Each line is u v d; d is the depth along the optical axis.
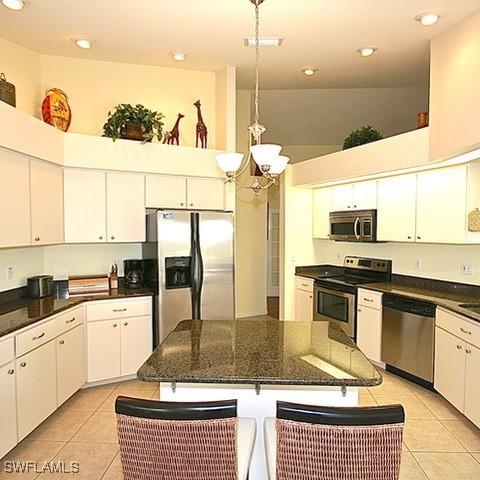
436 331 3.46
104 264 4.30
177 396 2.08
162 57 3.93
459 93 2.95
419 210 3.92
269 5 2.84
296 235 5.57
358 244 5.20
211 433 1.43
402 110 5.50
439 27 3.10
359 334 4.41
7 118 2.80
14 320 2.76
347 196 4.93
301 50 3.65
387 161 3.86
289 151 6.60
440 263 4.10
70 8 2.91
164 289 3.81
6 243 2.84
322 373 1.87
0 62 3.41
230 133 4.30
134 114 3.90
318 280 5.04
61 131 3.61
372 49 3.58
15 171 2.95
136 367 3.88
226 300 4.09
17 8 2.83
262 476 2.07
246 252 6.31
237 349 2.21
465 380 2.99
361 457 1.41
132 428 1.45
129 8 2.91
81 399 3.52
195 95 4.42
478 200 3.44
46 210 3.39
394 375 4.05
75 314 3.44
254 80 4.59
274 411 2.06
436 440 2.88
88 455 2.69
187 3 2.84
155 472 1.47
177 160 4.11
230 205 4.41
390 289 4.14
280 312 5.70
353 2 2.79
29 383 2.75
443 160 3.30
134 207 4.00
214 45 3.60
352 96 5.23
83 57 3.95
